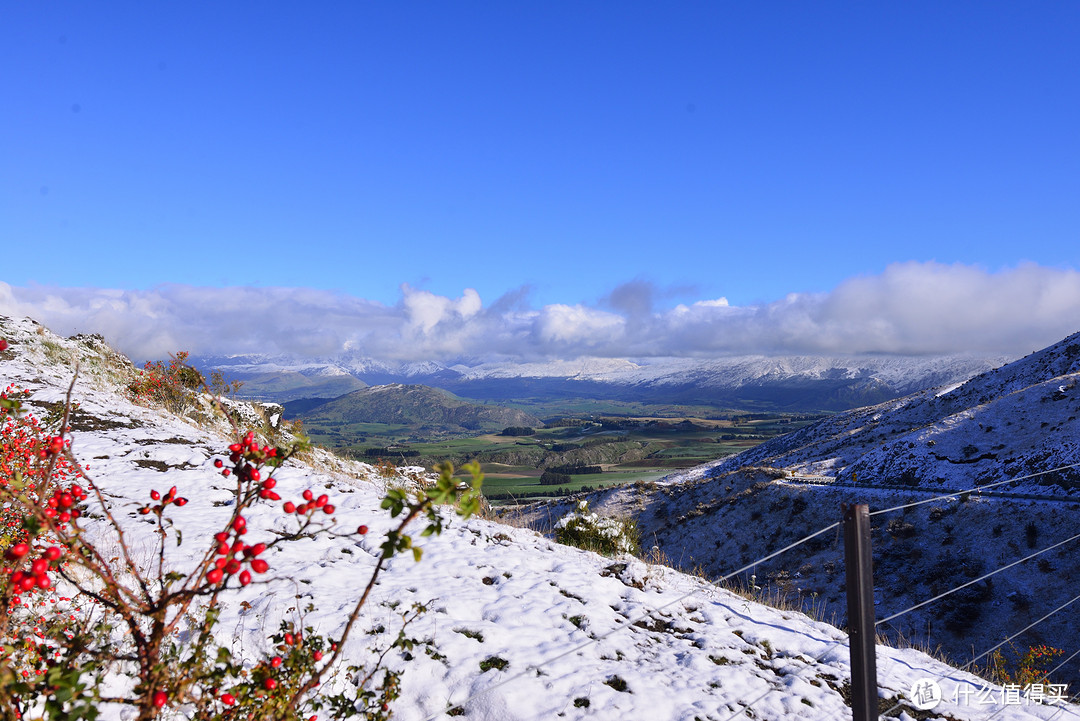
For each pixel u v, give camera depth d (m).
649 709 5.48
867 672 3.94
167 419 16.91
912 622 29.89
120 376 21.23
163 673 2.54
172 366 19.50
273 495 2.65
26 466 4.54
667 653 6.75
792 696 6.05
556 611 7.37
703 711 5.55
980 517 35.69
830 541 39.56
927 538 36.12
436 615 6.80
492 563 8.91
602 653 6.50
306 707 4.56
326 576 7.53
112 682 4.29
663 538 52.50
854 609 3.99
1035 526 32.81
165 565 6.89
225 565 2.50
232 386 20.03
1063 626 25.64
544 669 5.94
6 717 2.54
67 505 2.47
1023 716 6.51
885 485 52.62
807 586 35.34
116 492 10.16
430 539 9.63
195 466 12.62
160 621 2.51
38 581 2.27
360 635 6.02
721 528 49.47
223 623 5.78
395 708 5.06
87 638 2.87
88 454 12.17
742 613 8.38
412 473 21.05
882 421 95.19
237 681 4.64
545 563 9.33
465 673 5.67
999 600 28.73
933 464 52.34
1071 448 43.25
